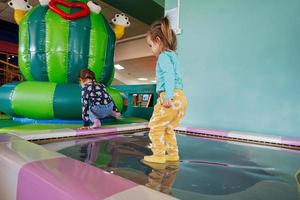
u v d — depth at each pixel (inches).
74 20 136.0
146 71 399.2
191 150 80.5
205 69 127.7
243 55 114.6
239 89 116.0
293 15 100.7
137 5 203.3
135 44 348.5
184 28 136.4
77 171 37.4
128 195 28.7
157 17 229.1
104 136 100.6
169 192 43.1
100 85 117.7
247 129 113.2
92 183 32.5
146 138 96.9
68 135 93.7
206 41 127.3
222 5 121.6
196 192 43.5
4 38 316.2
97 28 142.1
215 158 70.3
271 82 106.3
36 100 123.4
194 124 131.4
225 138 104.7
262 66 108.9
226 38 120.3
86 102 111.1
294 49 100.3
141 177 50.6
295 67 100.0
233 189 45.9
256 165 63.9
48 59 134.5
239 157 72.2
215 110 123.9
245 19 114.1
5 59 318.3
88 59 140.5
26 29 137.3
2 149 50.1
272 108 106.0
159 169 56.6
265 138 95.6
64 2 136.0
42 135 86.7
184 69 136.1
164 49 66.2
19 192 40.3
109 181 33.4
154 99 191.3
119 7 210.4
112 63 155.8
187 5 135.2
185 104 65.3
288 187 47.9
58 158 44.6
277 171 58.8
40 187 35.4
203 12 128.7
